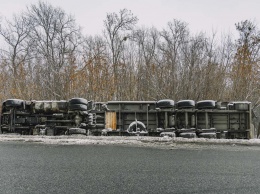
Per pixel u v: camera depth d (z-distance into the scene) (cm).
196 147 885
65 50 2886
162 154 729
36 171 507
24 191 384
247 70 2139
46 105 1245
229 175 487
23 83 2497
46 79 2489
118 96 2225
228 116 1211
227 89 2131
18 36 3025
